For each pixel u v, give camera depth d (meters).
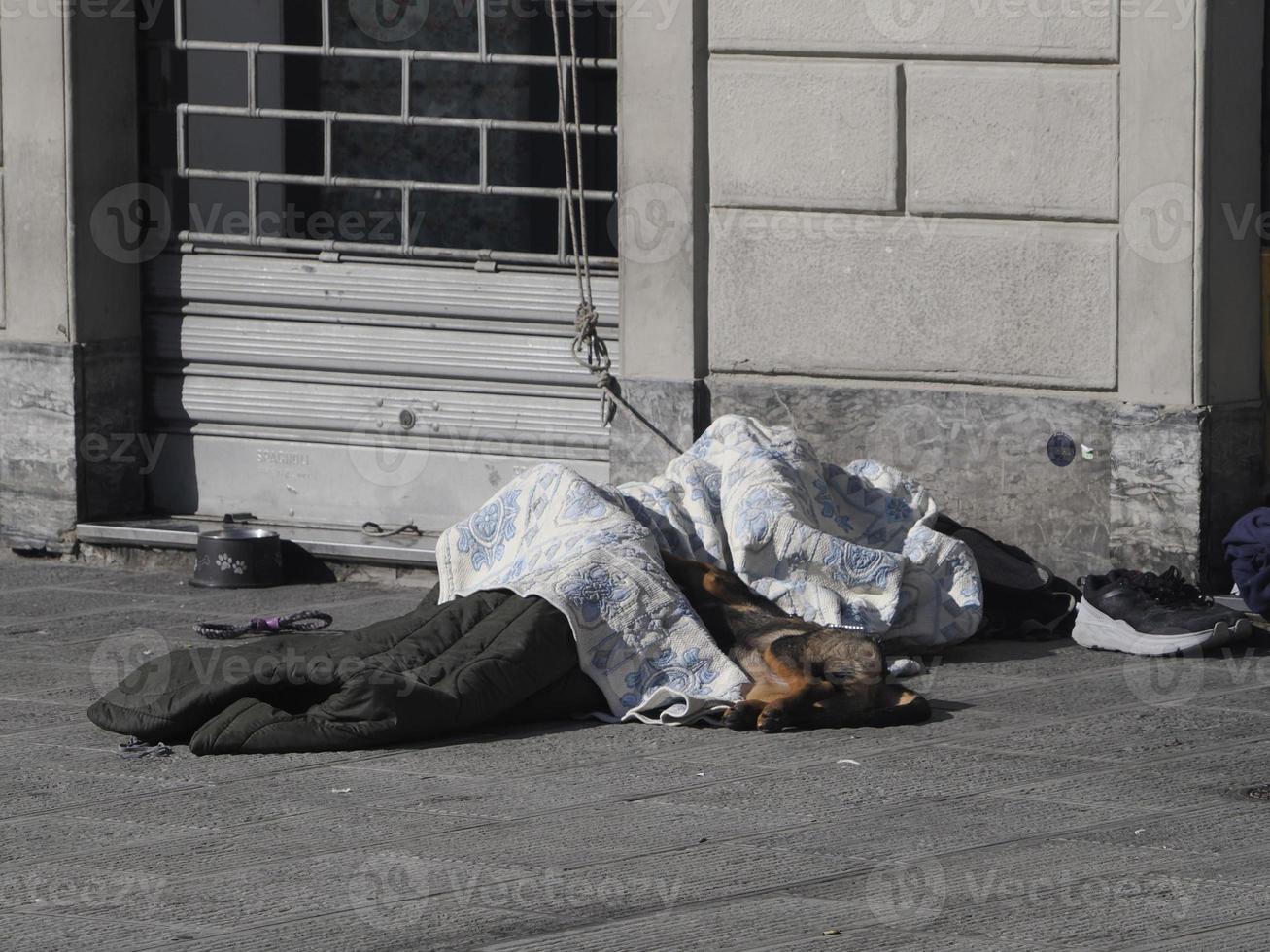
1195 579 25.12
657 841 16.70
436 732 20.27
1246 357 25.58
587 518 23.08
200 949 14.25
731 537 23.95
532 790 18.39
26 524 30.83
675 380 27.50
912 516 25.27
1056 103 25.45
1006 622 24.95
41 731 20.73
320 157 31.11
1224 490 25.44
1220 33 24.73
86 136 30.08
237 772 19.11
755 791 18.28
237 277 30.42
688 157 27.14
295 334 30.20
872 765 19.12
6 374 30.69
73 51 29.80
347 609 27.03
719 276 27.30
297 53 29.80
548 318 28.84
